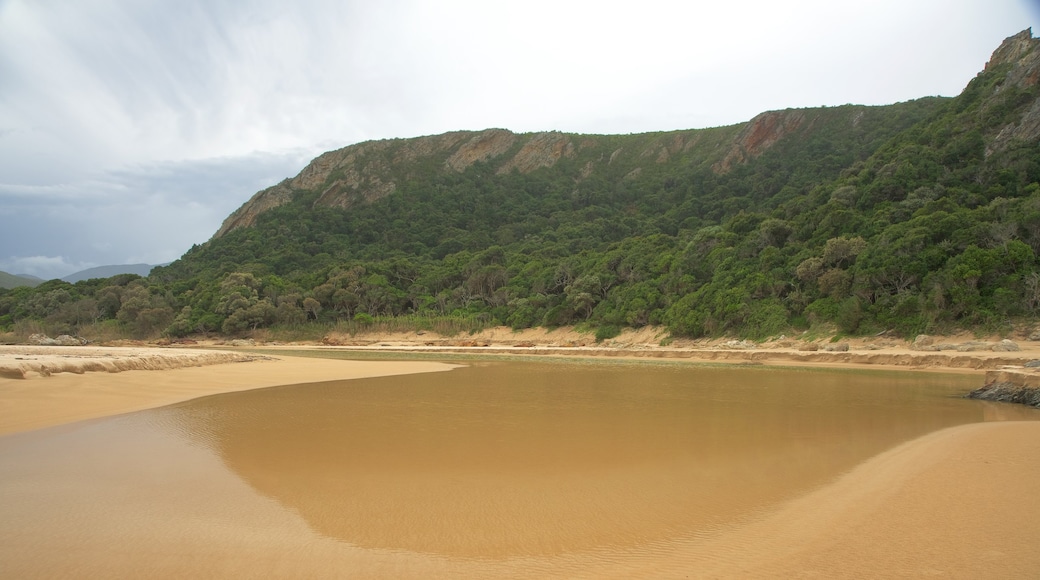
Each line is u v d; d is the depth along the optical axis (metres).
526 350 62.69
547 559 6.54
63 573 6.20
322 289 96.94
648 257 78.75
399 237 152.00
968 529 7.16
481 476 9.90
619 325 69.06
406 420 15.87
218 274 114.94
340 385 26.02
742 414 17.05
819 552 6.55
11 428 13.96
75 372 23.17
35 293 101.75
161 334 88.44
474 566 6.36
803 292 53.59
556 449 11.98
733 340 54.31
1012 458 10.77
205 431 13.92
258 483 9.46
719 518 7.80
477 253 114.94
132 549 6.84
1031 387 19.06
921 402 20.02
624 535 7.21
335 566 6.38
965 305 41.69
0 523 7.64
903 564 6.18
